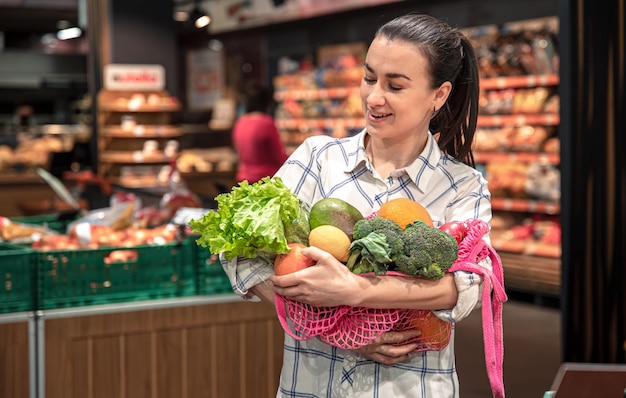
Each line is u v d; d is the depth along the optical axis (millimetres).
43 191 8844
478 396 4770
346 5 9875
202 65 14273
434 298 1796
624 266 4633
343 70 9922
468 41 2004
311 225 1858
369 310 1803
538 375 5164
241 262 1878
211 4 12914
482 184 2014
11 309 3277
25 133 14156
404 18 1913
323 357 1960
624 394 1640
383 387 1911
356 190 1998
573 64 4422
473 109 2045
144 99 9609
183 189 4547
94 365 3377
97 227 3709
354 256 1784
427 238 1766
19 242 3957
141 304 3438
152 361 3465
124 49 9703
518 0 7824
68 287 3354
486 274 1816
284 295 1802
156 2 9797
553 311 7066
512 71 7719
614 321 4633
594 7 4449
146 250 3459
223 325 3578
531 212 7910
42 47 17266
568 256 4500
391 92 1857
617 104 4555
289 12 11039
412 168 1976
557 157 7406
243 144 7496
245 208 1826
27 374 3287
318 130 10320
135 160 9523
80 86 15906
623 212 4617
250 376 3633
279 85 11008
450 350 1976
